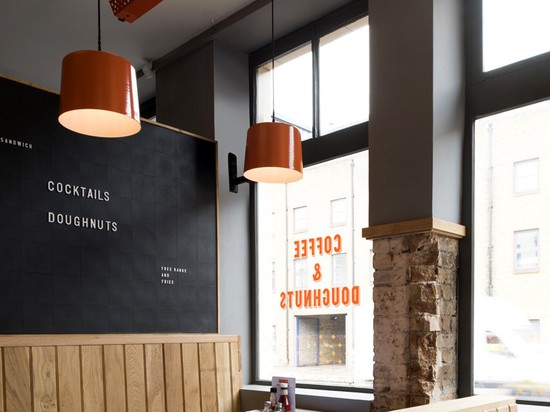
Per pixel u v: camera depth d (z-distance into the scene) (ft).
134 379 12.88
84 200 13.00
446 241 11.62
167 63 18.10
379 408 11.63
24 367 11.05
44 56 18.20
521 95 11.56
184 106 17.60
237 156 17.02
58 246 12.37
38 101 12.48
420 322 11.15
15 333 11.42
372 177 12.44
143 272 13.91
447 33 12.13
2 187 11.63
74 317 12.41
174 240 14.76
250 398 14.98
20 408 10.85
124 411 12.54
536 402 10.70
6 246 11.52
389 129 12.23
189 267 15.02
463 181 12.26
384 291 11.87
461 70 12.49
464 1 12.82
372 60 12.80
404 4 12.26
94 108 7.86
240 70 17.48
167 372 13.60
